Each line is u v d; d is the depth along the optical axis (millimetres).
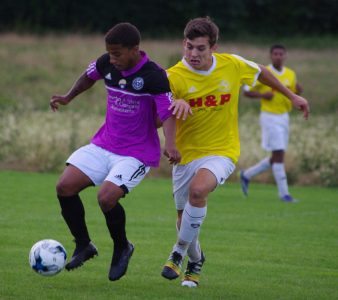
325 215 31219
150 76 16625
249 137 47000
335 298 17391
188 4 124875
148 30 123125
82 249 17203
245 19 132750
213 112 17594
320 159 43281
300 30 133750
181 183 18031
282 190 35062
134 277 18953
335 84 83625
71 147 44156
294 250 23562
